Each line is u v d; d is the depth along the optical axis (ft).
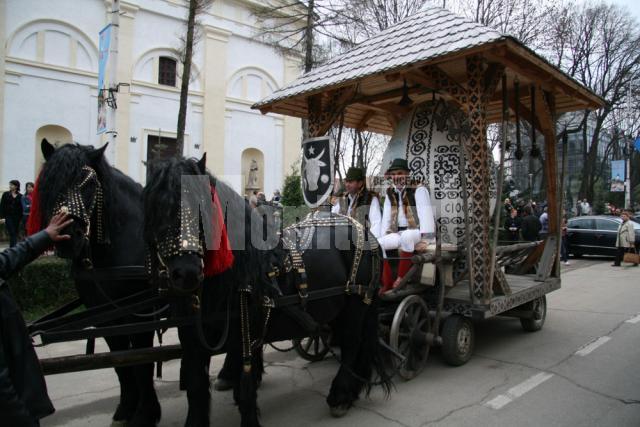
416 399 13.43
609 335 20.34
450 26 15.80
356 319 12.63
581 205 80.07
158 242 8.11
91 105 53.67
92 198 9.72
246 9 65.31
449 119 17.85
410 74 15.40
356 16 44.32
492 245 15.85
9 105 48.73
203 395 9.53
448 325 15.81
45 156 10.36
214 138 62.80
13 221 36.83
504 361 16.75
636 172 120.88
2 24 48.14
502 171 16.48
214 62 62.80
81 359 9.16
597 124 90.17
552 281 20.43
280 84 69.36
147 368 10.96
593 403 13.14
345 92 17.47
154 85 58.18
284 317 11.21
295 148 70.64
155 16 58.39
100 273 10.23
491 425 11.82
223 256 8.70
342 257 12.60
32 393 7.09
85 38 53.26
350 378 12.59
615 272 40.68
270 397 13.93
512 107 21.35
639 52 81.10
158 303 10.15
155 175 8.34
